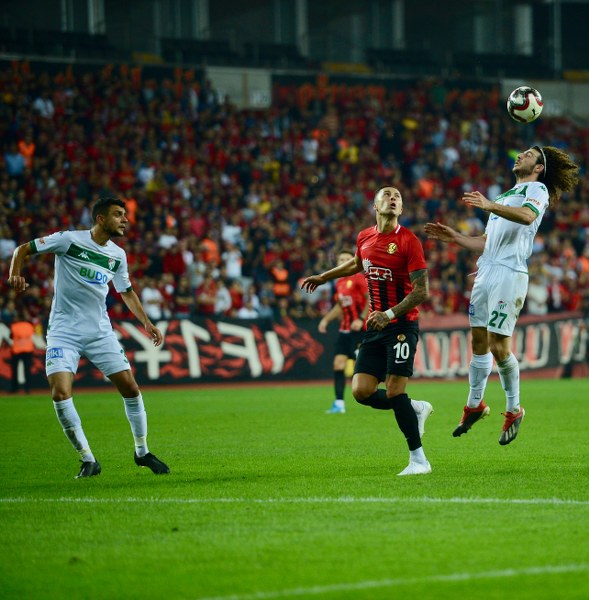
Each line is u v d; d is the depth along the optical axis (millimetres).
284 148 77062
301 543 14156
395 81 88312
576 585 11891
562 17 100688
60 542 14570
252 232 66812
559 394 47938
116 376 21016
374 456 24078
